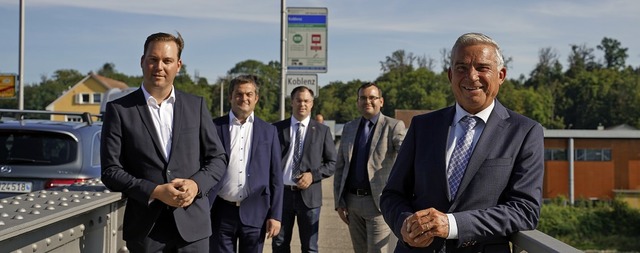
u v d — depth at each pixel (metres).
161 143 3.30
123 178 3.13
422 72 91.44
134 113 3.28
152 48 3.30
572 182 39.84
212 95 80.56
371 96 5.54
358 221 5.70
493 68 2.62
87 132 6.45
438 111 2.83
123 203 3.40
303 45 10.93
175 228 3.32
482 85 2.61
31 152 6.07
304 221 6.10
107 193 3.06
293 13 10.89
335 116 82.69
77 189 3.21
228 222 4.77
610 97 97.06
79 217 2.87
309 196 6.09
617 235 34.47
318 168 6.16
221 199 4.79
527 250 2.31
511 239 2.55
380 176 5.45
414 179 2.81
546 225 35.06
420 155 2.75
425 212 2.44
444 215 2.42
